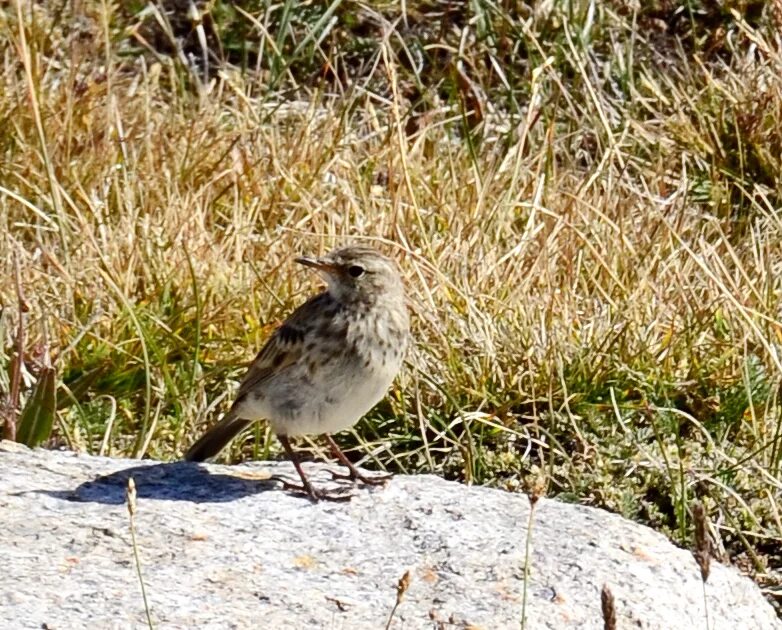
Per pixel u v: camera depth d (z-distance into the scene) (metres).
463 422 11.37
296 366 9.52
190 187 14.19
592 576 8.63
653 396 11.83
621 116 16.39
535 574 8.62
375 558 8.72
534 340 12.00
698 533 6.94
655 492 11.09
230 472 9.78
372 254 9.58
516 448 11.52
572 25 16.95
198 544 8.70
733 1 17.64
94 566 8.35
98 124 15.06
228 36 17.67
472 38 17.52
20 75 15.95
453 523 9.16
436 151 15.61
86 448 11.41
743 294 12.81
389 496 9.49
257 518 9.09
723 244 14.15
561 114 16.50
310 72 17.34
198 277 12.76
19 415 11.34
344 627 7.95
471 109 16.66
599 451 11.29
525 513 9.37
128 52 17.30
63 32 17.20
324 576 8.48
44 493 9.23
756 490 11.09
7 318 12.17
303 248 13.43
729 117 16.09
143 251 12.98
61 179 14.21
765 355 12.21
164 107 15.89
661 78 17.12
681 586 8.76
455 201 14.25
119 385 11.92
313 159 14.95
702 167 15.69
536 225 14.05
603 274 13.23
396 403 11.71
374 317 9.52
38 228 13.16
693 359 12.12
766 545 10.85
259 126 15.16
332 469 10.00
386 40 16.12
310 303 9.61
